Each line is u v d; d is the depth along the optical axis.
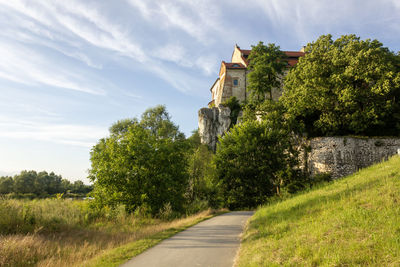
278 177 34.66
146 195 20.84
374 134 31.75
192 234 11.33
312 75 31.80
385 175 12.97
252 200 32.22
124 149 22.28
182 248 8.69
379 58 28.22
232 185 33.28
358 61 28.31
